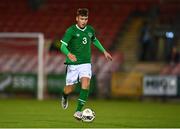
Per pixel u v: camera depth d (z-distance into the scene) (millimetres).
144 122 41438
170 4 100688
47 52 84750
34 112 51594
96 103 69250
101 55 85312
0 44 84812
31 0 104812
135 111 55344
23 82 79750
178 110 58031
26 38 94125
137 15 99188
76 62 36812
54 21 101062
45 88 79750
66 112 51906
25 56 84688
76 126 36469
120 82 78125
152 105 66812
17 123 38844
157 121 42719
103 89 80062
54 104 65375
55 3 105688
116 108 59875
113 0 104812
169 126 37844
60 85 78812
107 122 40562
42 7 104812
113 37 94500
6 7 105625
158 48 88125
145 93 76688
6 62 84812
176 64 83812
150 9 98062
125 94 77750
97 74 81000
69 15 102562
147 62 88188
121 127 36250
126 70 87375
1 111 52906
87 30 36812
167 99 75875
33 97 79875
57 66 84062
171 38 87875
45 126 36344
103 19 99625
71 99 76938
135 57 90375
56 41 89000
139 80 77000
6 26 100938
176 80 75375
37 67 84312
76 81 37344
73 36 36500
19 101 71188
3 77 80438
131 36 94375
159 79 76000
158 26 89688
